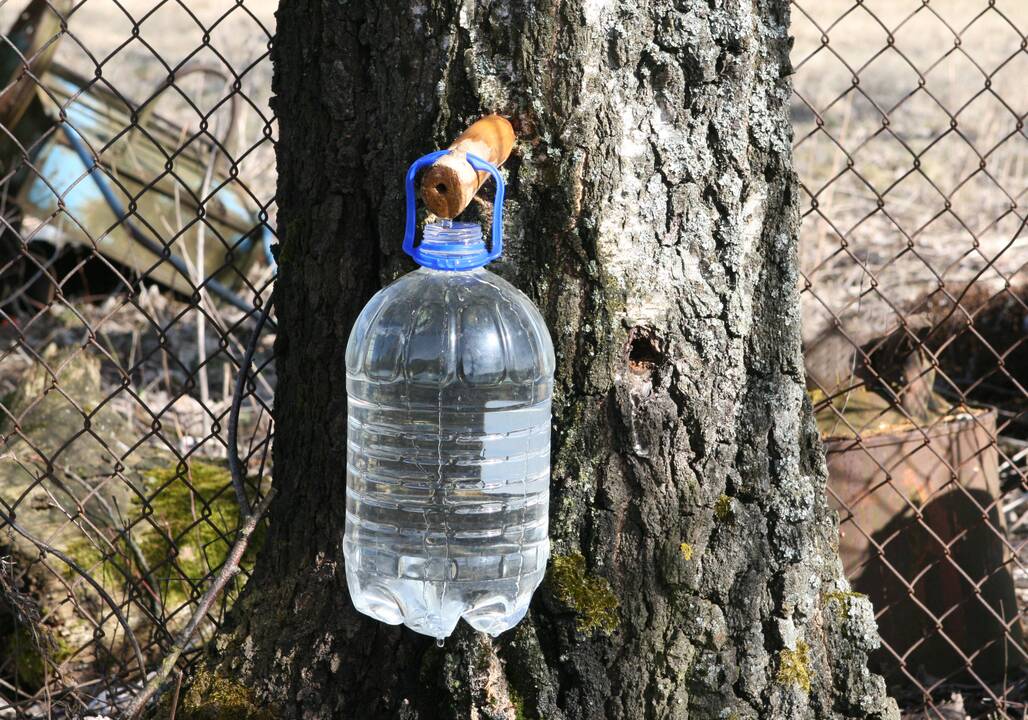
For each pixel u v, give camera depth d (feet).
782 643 6.72
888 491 9.08
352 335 6.11
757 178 6.38
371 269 6.48
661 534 6.40
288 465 6.99
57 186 18.07
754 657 6.64
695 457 6.42
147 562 9.71
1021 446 13.47
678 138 6.12
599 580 6.37
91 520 10.07
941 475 9.26
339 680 6.72
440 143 6.03
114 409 13.48
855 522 8.57
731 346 6.41
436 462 6.10
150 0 42.11
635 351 6.33
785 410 6.64
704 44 6.02
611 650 6.41
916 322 10.17
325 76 6.30
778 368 6.61
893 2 46.85
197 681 6.98
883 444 9.05
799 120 32.58
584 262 6.09
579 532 6.37
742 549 6.59
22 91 16.60
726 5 6.07
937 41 39.96
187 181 19.42
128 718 6.72
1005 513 12.30
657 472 6.33
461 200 4.89
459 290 5.90
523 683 6.43
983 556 9.48
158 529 8.27
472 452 6.07
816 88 35.35
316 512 6.81
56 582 9.30
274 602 6.96
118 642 9.24
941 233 20.74
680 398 6.32
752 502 6.61
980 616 9.43
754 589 6.63
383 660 6.63
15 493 10.35
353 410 6.27
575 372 6.20
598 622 6.35
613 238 6.08
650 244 6.17
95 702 8.70
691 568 6.46
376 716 6.66
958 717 8.80
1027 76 33.63
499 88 5.92
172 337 18.19
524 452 6.05
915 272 17.61
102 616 8.91
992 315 14.28
